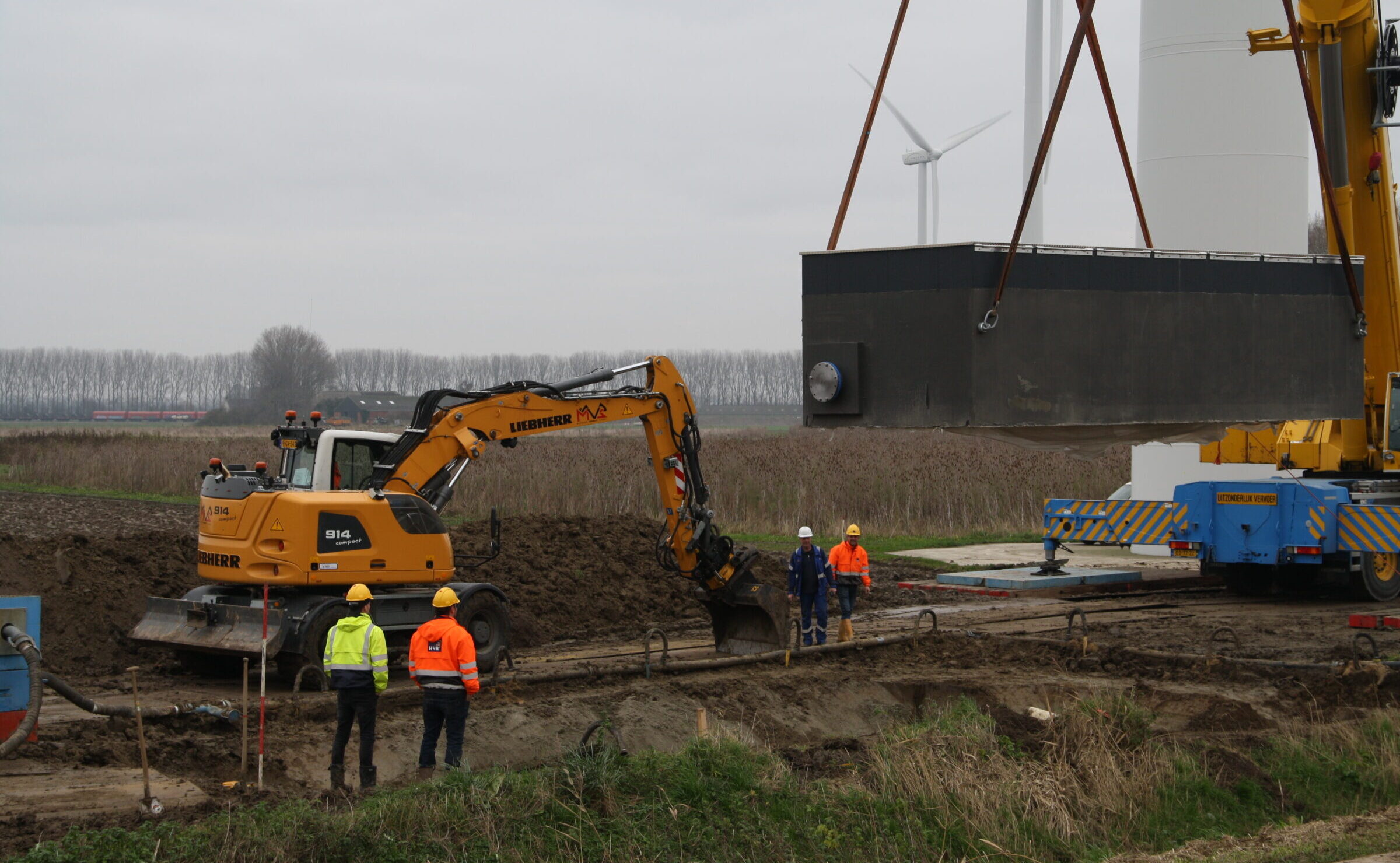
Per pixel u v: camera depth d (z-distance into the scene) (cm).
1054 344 1152
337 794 978
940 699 1440
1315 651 1580
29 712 1019
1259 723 1270
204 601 1455
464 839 853
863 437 4891
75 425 12481
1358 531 1936
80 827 884
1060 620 1902
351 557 1396
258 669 1422
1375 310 1917
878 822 947
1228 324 1271
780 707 1390
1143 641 1673
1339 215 1324
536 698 1319
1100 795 1008
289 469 1547
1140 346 1210
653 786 944
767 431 9019
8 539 1759
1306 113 2520
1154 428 1325
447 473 1497
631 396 1563
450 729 1048
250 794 986
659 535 2339
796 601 2100
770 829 913
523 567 2031
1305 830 972
